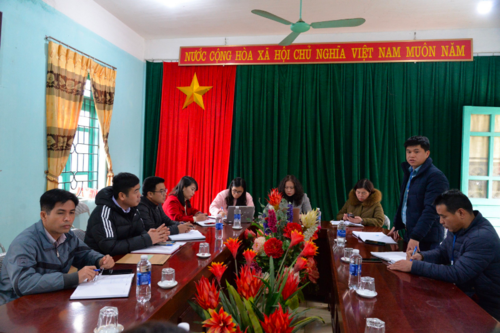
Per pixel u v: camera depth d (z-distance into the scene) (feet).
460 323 3.76
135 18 15.24
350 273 5.06
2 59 9.74
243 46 16.61
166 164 17.44
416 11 13.91
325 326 8.34
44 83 11.30
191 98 17.19
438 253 6.29
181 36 17.34
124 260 5.88
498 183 15.02
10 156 10.11
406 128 15.84
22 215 10.55
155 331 1.35
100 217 6.46
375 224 10.89
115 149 15.46
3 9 9.71
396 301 4.38
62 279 4.46
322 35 16.48
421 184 7.64
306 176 16.38
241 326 3.30
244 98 16.79
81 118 13.91
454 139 15.48
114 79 14.71
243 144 16.76
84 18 13.15
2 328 3.48
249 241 8.70
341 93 16.12
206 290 3.26
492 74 15.19
